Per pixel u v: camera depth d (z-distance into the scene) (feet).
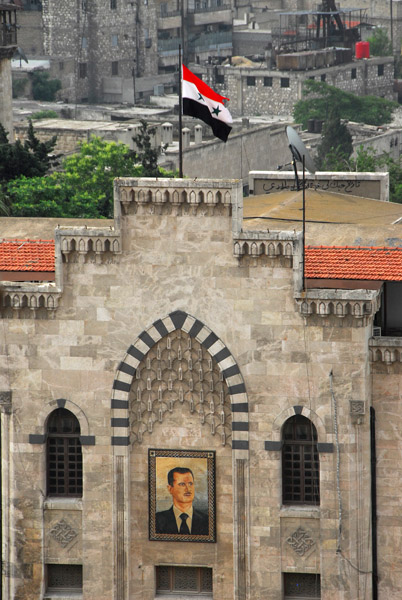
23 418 483.92
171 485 481.46
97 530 483.51
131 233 471.21
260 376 469.98
